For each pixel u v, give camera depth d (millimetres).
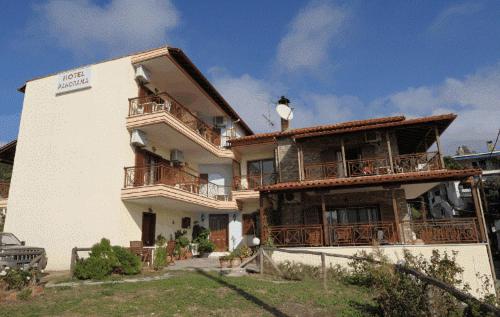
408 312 5629
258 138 19000
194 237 19625
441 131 15469
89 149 14656
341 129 16766
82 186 14297
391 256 12062
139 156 15375
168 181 16547
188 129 16516
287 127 19484
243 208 20266
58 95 16016
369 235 13852
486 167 32812
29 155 15641
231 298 7578
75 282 9734
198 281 9328
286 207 16625
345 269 11695
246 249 14156
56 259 13766
